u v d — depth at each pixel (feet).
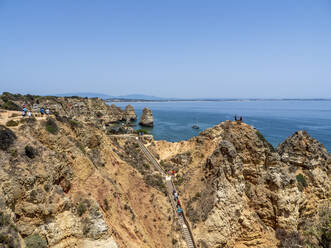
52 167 78.89
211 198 132.05
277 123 599.16
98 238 75.36
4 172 64.75
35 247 62.64
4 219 55.77
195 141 196.54
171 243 115.03
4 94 310.24
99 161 120.37
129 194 124.88
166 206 132.46
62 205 73.00
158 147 224.94
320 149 159.43
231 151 137.59
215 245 120.16
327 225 100.48
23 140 79.25
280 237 125.49
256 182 139.23
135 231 98.68
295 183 133.69
